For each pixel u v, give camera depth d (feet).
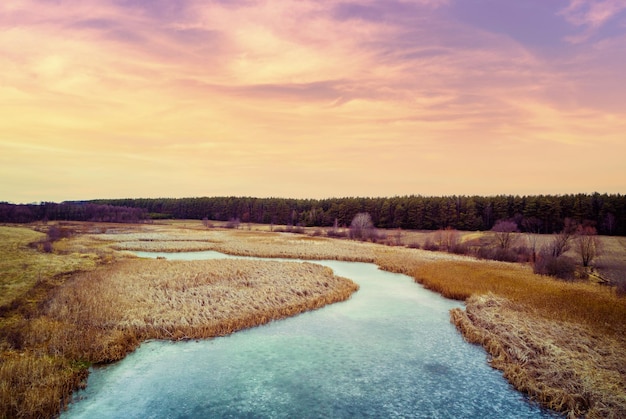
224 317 77.25
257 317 79.51
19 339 58.75
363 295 110.01
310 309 93.25
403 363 61.77
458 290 107.96
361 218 361.10
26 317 70.33
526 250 221.66
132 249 214.48
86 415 44.16
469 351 67.41
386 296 109.09
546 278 134.92
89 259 145.89
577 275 150.00
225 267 135.13
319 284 113.70
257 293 96.27
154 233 333.42
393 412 46.98
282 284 108.88
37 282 95.45
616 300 100.12
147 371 56.13
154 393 49.88
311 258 193.06
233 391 51.13
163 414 44.98
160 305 81.87
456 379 56.24
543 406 48.57
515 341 67.00
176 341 67.72
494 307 88.79
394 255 199.93
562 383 51.34
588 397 47.75
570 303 91.76
